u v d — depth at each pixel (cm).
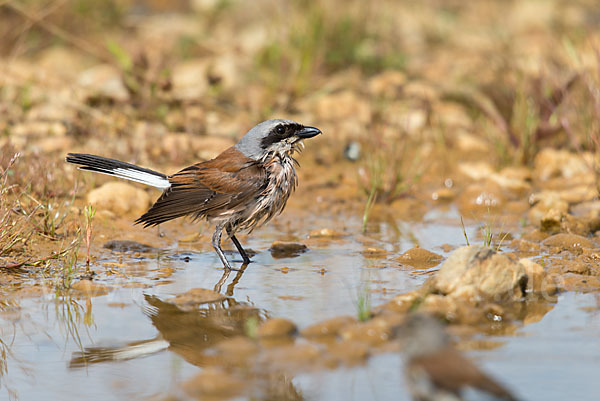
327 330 826
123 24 2506
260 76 2138
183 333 839
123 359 771
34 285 995
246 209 1114
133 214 1361
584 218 1274
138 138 1694
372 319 852
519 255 1134
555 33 2569
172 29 2498
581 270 1034
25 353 786
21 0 2289
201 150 1686
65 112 1780
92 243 1195
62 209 1306
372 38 2373
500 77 2028
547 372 720
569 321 853
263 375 727
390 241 1243
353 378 720
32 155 1445
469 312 863
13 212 1198
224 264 1102
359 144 1759
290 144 1134
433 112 1975
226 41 2452
